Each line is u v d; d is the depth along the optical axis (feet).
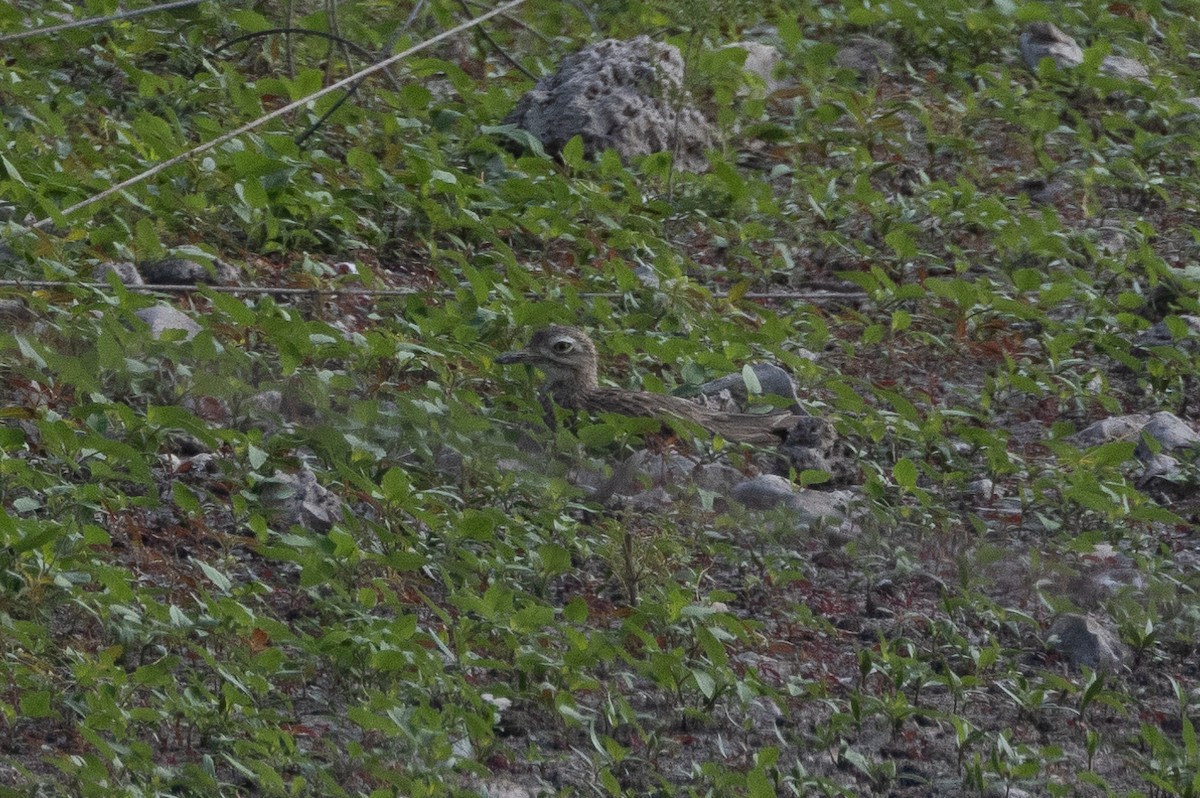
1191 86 73.15
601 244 50.42
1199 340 49.93
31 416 35.70
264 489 35.70
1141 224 54.80
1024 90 67.56
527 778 28.43
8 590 29.91
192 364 39.22
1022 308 49.06
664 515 37.17
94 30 59.47
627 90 58.29
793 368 44.88
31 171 47.14
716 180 56.34
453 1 68.23
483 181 53.98
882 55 71.92
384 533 32.94
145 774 26.48
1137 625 34.40
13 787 26.30
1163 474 42.34
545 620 30.68
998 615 34.60
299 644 29.66
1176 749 29.94
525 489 37.11
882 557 37.04
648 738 29.01
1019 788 29.43
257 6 63.57
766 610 35.27
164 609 29.91
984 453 43.29
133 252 45.21
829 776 29.53
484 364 41.50
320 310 44.88
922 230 55.67
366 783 27.63
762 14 73.31
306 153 52.01
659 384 41.98
